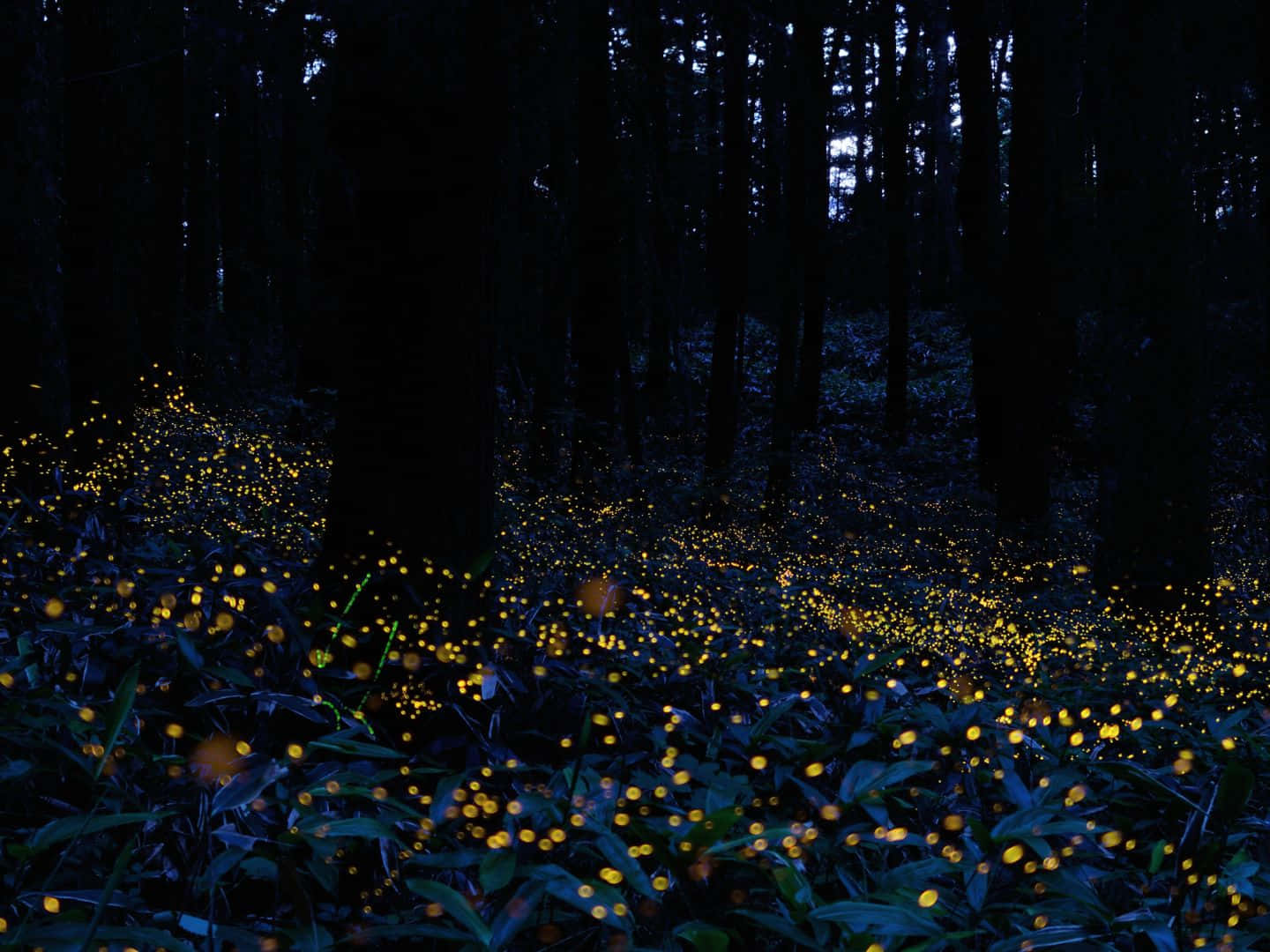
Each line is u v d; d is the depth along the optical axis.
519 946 2.17
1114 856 2.39
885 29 17.80
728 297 12.17
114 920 1.97
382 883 2.43
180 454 7.86
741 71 12.29
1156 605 6.70
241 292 16.53
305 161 7.67
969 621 6.05
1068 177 18.02
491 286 4.05
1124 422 6.94
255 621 3.55
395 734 3.34
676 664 4.14
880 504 12.03
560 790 2.55
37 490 5.32
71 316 7.19
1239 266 17.16
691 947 2.10
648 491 9.77
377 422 3.84
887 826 2.34
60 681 2.87
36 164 5.59
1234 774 2.04
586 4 9.02
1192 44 12.30
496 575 4.80
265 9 5.73
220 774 2.17
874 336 26.03
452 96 3.83
